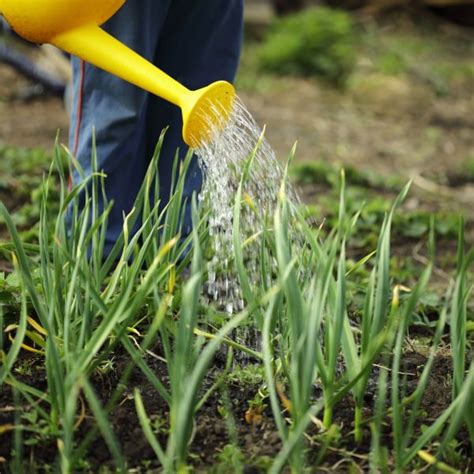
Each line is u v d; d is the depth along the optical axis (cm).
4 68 1062
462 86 1234
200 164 415
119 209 450
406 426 343
